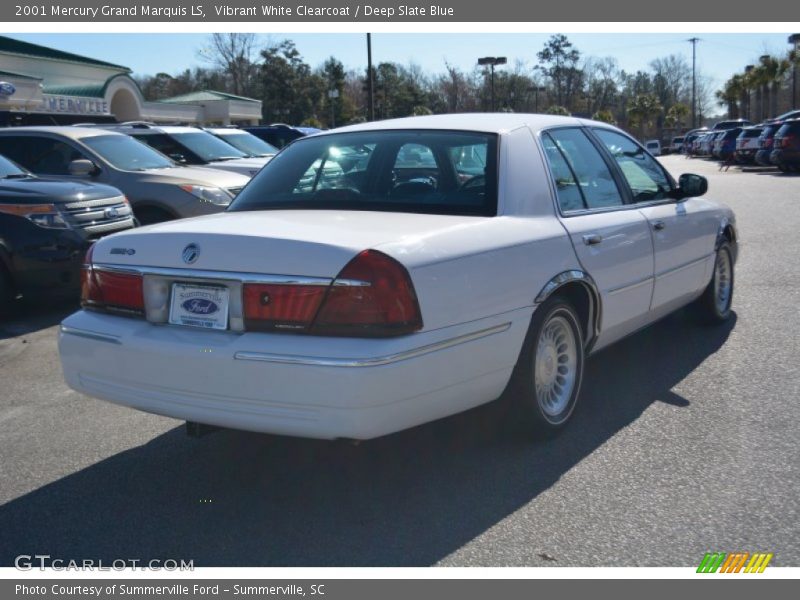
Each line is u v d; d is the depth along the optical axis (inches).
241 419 136.6
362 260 132.0
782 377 211.9
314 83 2442.2
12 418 204.7
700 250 236.4
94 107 1082.7
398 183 170.2
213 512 149.1
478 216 158.6
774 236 458.6
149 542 139.3
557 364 175.3
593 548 132.3
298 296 133.1
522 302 155.9
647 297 205.2
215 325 140.9
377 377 129.3
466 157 169.6
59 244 311.7
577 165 190.4
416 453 170.7
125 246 153.7
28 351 272.5
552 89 3198.8
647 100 3189.0
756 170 1184.8
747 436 174.7
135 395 148.5
